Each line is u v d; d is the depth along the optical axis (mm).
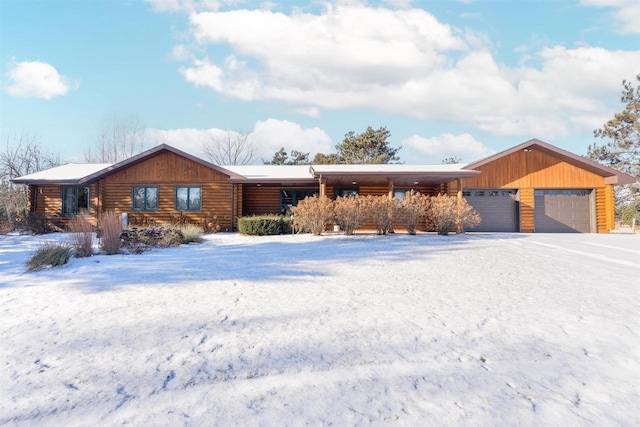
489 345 3096
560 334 3365
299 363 2730
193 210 16969
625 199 25500
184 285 5379
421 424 1950
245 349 2998
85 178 16578
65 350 3004
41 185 17891
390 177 15211
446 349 3004
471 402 2182
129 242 9922
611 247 10539
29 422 1989
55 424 1970
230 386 2379
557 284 5555
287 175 18094
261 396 2246
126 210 17000
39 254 7375
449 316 3904
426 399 2215
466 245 10875
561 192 17547
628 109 23891
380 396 2250
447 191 17578
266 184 18078
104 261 7859
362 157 35938
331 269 6793
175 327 3537
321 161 36062
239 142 36531
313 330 3453
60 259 7363
